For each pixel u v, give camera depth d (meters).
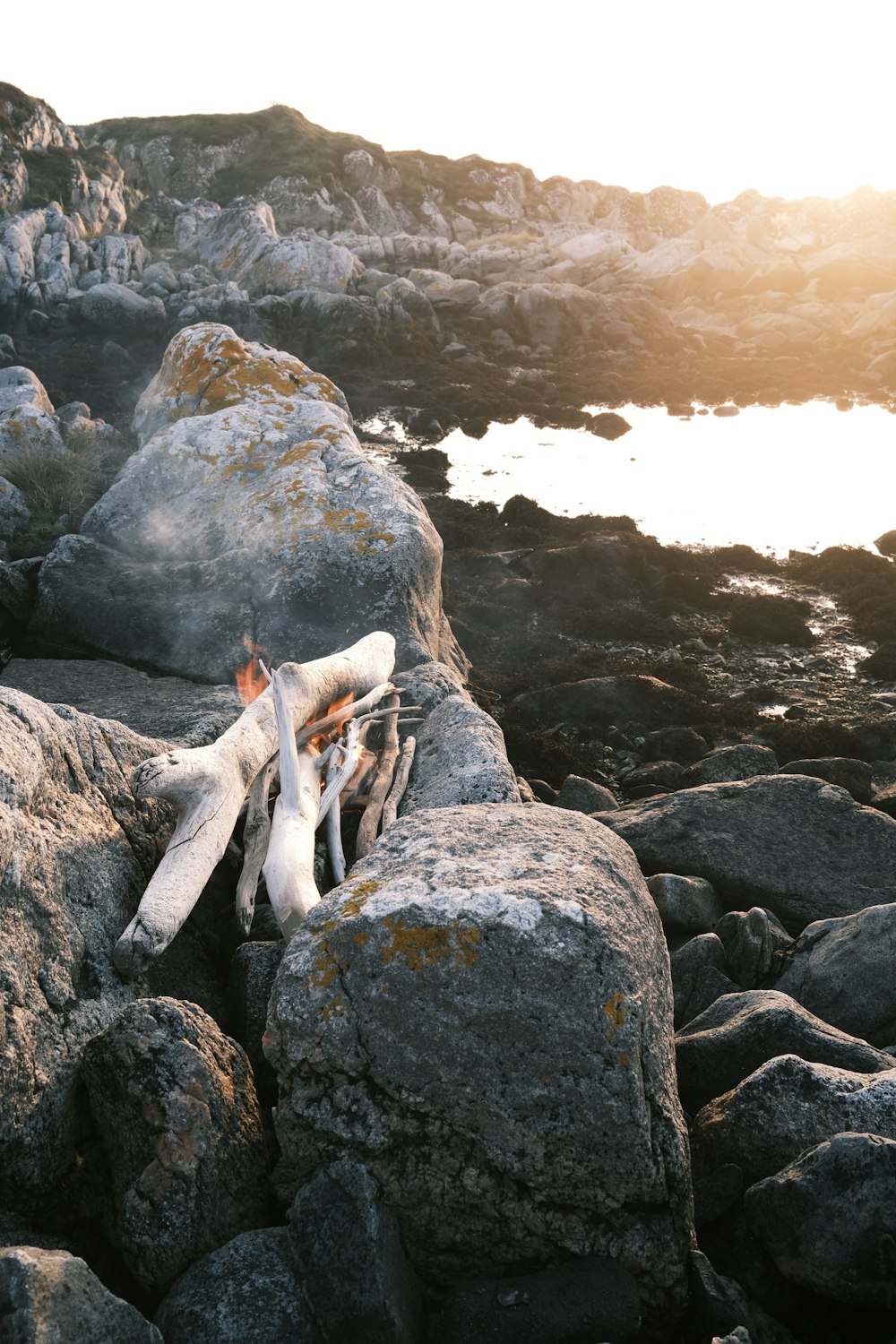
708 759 8.34
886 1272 3.20
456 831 4.14
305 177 50.72
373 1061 3.41
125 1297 3.28
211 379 11.05
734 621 11.81
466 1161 3.34
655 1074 3.43
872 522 15.76
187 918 4.69
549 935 3.43
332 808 5.42
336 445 9.55
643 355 30.28
